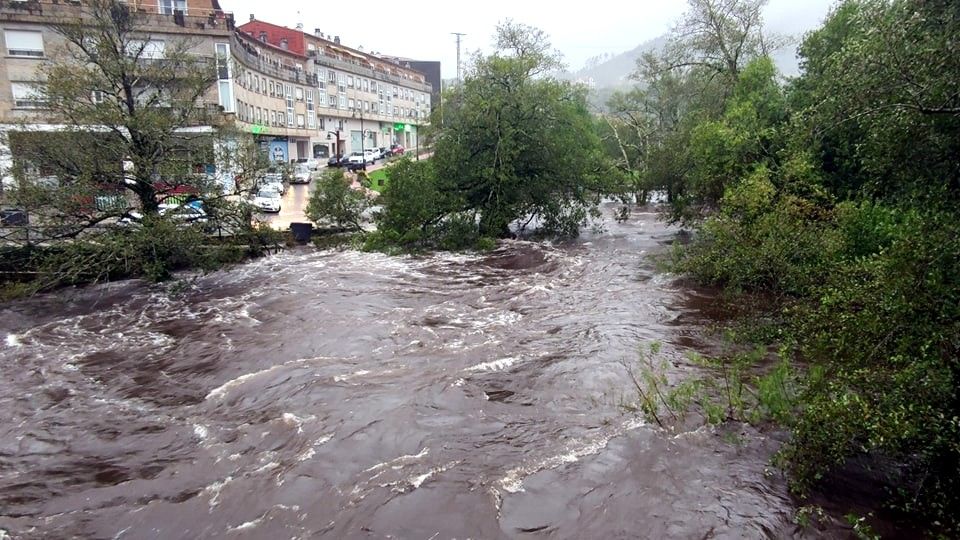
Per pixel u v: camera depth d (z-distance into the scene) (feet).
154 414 31.83
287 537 20.76
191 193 66.90
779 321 38.86
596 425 27.91
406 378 34.37
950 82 21.39
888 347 21.83
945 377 19.30
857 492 21.80
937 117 22.22
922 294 20.45
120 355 42.04
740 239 47.37
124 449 28.09
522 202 87.25
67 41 66.64
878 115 24.54
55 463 27.12
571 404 30.37
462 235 81.46
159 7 134.00
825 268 39.14
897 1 25.57
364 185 97.86
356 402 31.14
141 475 25.67
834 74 26.99
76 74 61.41
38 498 24.29
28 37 109.29
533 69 87.15
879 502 21.17
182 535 21.39
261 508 22.53
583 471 24.03
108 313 53.62
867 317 22.08
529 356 37.58
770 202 47.80
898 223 37.35
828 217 45.83
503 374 34.68
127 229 62.90
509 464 24.80
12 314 53.21
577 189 88.74
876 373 21.11
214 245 69.51
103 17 66.03
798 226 43.62
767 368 33.60
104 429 30.25
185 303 56.24
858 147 26.30
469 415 29.43
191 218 66.69
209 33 129.08
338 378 34.65
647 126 161.07
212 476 25.08
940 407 19.39
